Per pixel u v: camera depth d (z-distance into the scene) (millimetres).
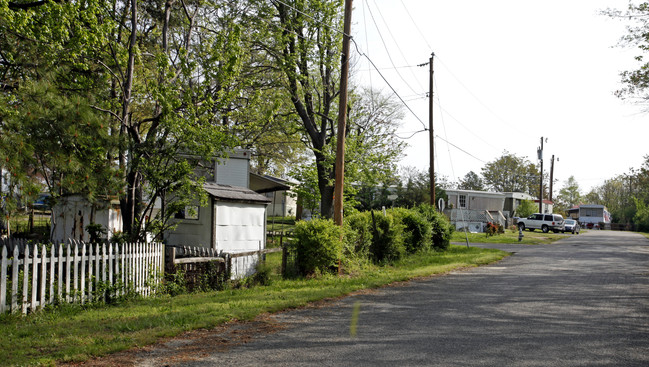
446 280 14266
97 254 9477
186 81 14922
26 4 11750
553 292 11828
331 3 24062
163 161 13047
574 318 8664
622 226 76250
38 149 9289
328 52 25297
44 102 9633
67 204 16328
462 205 60781
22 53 11719
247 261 13141
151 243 11094
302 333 7422
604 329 7805
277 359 6043
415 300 10594
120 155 12633
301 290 11742
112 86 15000
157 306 9383
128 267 10188
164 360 5969
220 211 16453
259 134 28062
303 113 25969
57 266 9133
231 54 13477
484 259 20609
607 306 9938
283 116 26891
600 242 37125
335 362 5918
